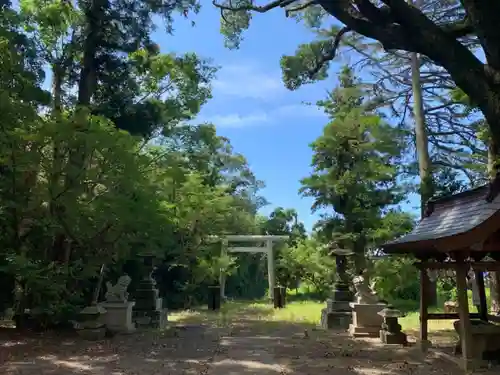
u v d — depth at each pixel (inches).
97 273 593.3
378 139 637.3
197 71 740.0
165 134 729.0
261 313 818.8
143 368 324.8
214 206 823.7
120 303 531.2
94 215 497.0
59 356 371.2
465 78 321.4
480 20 322.3
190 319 716.7
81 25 638.5
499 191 308.2
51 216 501.4
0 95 471.2
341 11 371.9
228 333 535.2
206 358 367.2
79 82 661.9
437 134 882.1
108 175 491.2
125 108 653.9
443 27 370.0
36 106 581.0
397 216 641.6
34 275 466.0
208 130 780.6
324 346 429.1
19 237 529.3
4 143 473.1
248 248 1255.5
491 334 332.2
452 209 371.9
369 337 491.5
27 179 522.6
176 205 719.7
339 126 629.0
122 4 637.9
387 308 461.1
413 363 342.3
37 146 491.2
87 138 465.4
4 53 519.2
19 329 507.5
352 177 611.5
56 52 650.8
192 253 832.9
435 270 405.1
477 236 287.4
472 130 840.9
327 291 974.4
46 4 622.5
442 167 820.0
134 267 705.6
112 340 466.9
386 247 398.9
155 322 589.0
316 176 633.6
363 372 311.9
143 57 681.0
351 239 607.5
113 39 644.7
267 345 438.0
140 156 534.6
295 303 1069.1
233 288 1460.4
